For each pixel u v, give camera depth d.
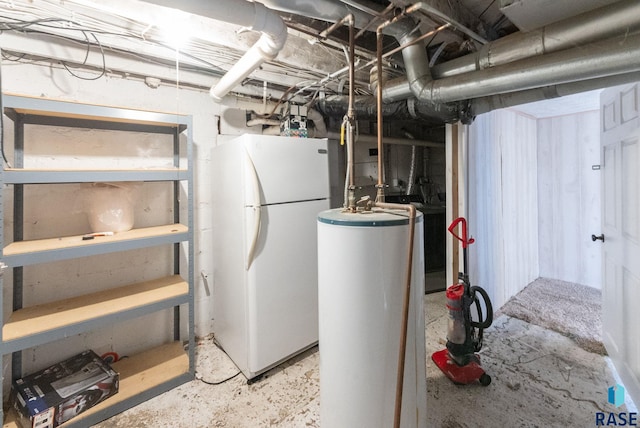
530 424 1.59
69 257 1.52
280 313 2.08
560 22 1.35
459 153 2.47
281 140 2.07
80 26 1.59
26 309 1.69
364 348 1.15
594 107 3.26
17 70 1.74
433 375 2.01
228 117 2.61
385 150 4.10
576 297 3.22
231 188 2.08
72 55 1.81
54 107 1.50
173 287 2.04
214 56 2.01
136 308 1.74
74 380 1.71
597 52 1.25
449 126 2.54
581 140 3.53
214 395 1.86
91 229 1.94
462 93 1.67
